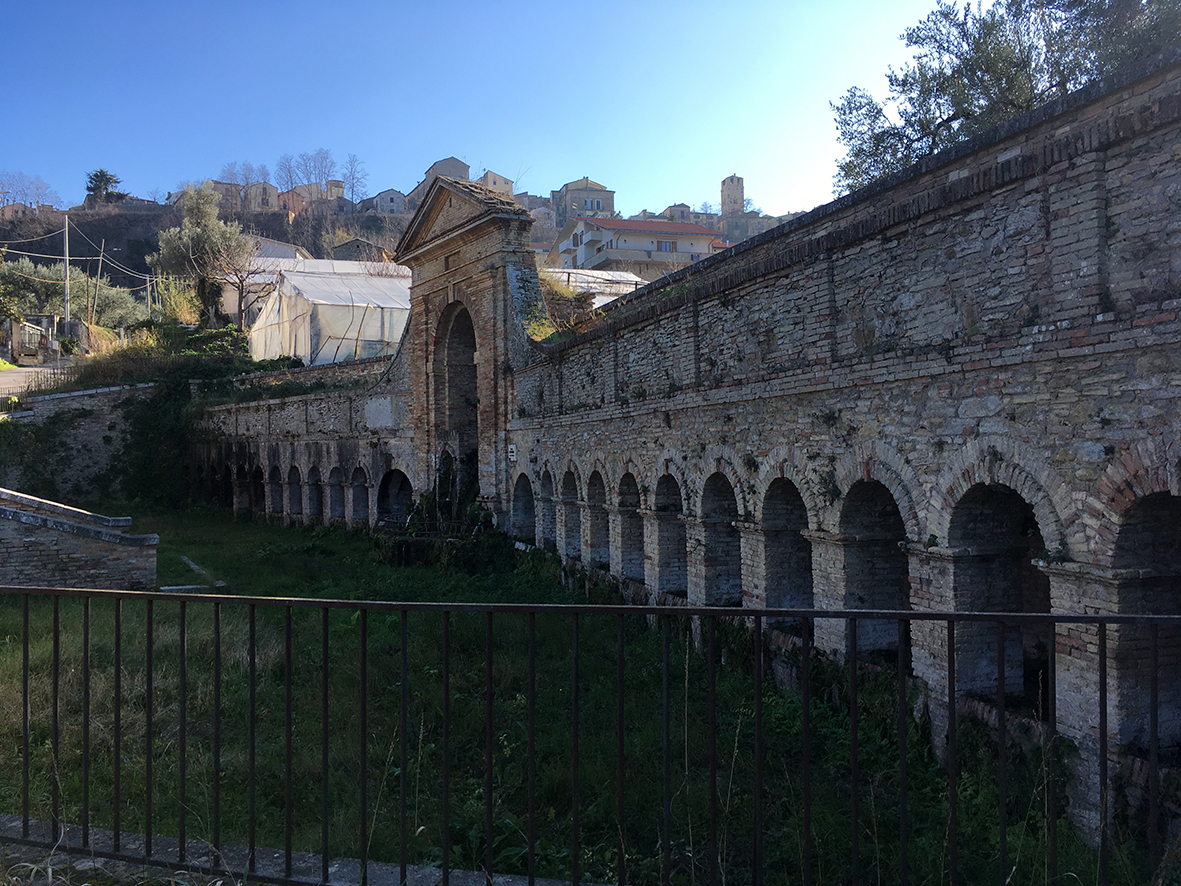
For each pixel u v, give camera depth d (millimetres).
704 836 7590
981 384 8773
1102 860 4227
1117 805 7332
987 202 8758
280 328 48219
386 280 49969
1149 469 6992
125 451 44031
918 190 12086
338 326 43812
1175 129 6902
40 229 94125
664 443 15773
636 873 6848
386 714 10805
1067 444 7797
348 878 4883
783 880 6758
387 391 31078
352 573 23109
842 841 7414
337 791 8438
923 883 6707
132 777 8422
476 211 25609
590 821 7871
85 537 18844
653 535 16250
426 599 19688
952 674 4176
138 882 4836
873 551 11227
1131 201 7281
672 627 15148
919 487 9648
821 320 11297
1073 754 7797
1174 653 7551
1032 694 9500
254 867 4953
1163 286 7023
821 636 11570
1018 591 9438
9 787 8008
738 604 14438
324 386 37375
